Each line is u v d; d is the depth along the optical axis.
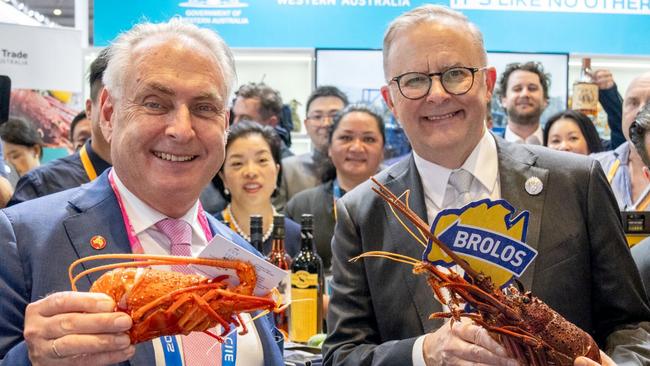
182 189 1.68
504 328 1.42
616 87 5.09
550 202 1.89
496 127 5.03
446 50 1.86
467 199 1.94
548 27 5.30
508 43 5.30
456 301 1.44
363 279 2.02
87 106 3.12
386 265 1.95
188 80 1.63
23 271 1.59
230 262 1.32
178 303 1.25
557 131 4.58
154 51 1.64
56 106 4.55
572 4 5.30
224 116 1.75
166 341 1.60
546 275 1.83
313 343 2.34
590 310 1.88
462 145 1.91
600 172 1.93
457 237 1.49
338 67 5.07
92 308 1.23
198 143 1.67
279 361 1.80
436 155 1.94
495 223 1.50
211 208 3.92
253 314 1.81
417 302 1.88
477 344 1.48
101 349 1.22
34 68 3.79
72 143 4.35
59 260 1.60
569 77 5.20
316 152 4.81
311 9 5.29
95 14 5.22
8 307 1.55
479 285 1.43
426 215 1.95
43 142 4.53
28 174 3.13
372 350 1.83
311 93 4.93
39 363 1.27
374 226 2.00
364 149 3.79
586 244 1.87
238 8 5.27
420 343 1.68
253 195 3.32
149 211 1.73
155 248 1.72
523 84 4.83
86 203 1.71
